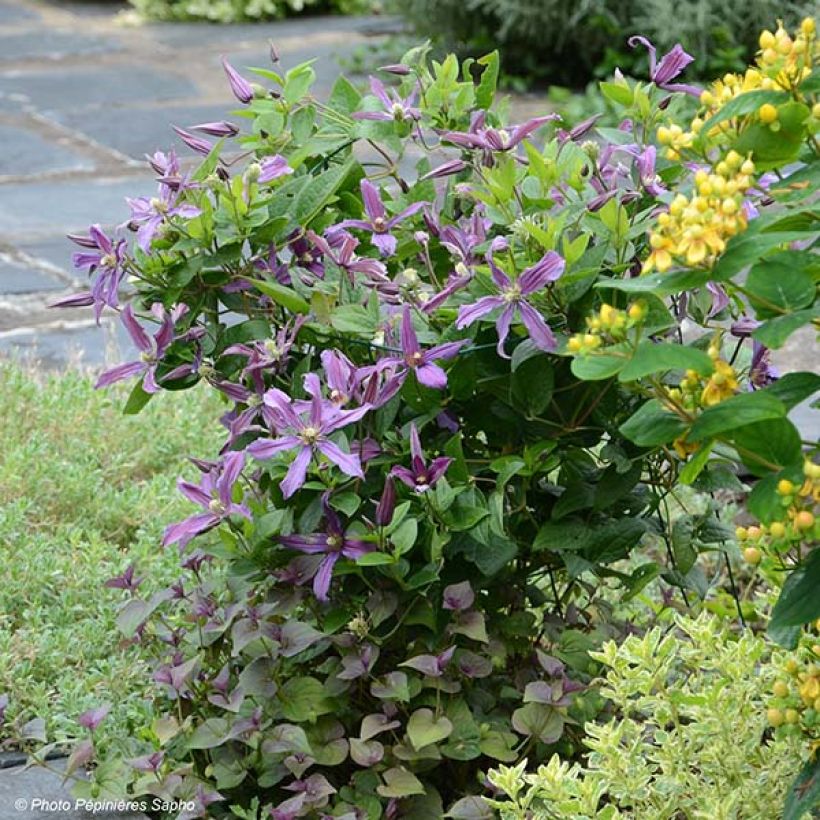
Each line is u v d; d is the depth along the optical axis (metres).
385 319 3.10
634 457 3.12
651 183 3.10
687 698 2.84
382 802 3.10
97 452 4.87
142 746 3.26
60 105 10.99
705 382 2.40
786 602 2.36
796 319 2.18
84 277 7.16
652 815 2.79
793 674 2.67
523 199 3.22
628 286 2.27
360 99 3.53
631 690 2.86
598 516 3.20
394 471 2.91
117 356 5.74
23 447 4.68
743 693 2.88
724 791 2.81
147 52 12.97
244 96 3.41
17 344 6.20
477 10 11.62
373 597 3.03
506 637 3.34
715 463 3.27
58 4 15.51
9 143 9.91
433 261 3.45
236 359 3.25
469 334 3.05
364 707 3.22
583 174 3.39
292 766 2.99
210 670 3.30
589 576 4.05
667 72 3.22
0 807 3.11
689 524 3.29
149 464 4.91
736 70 10.51
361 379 2.94
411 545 2.90
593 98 10.50
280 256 3.47
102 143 9.95
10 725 3.37
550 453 3.17
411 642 3.16
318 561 3.04
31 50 13.09
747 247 2.17
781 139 2.39
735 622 3.90
